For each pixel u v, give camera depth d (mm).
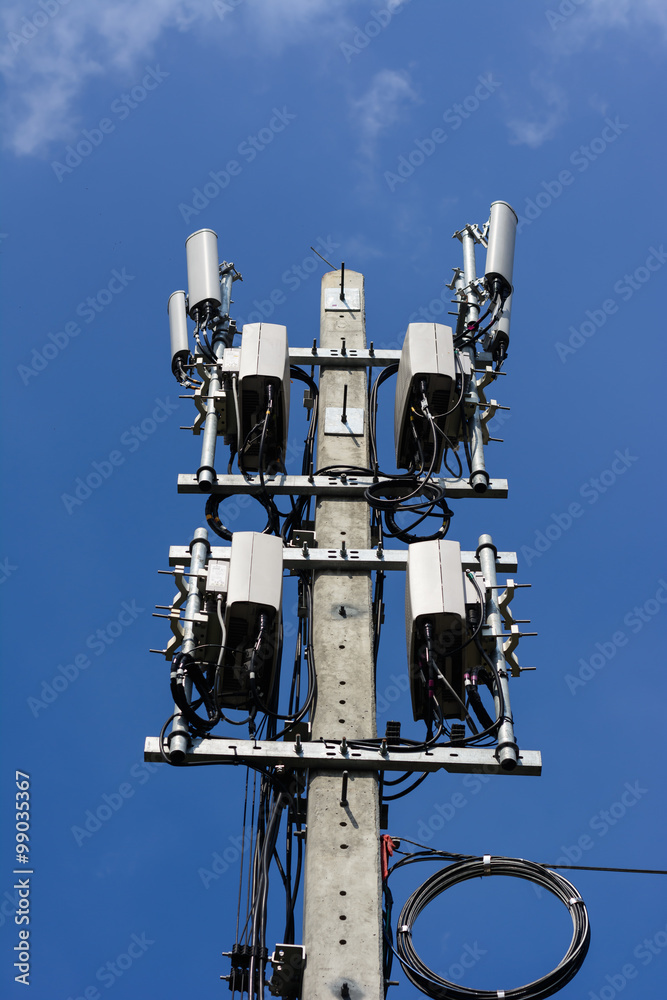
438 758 7910
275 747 7926
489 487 9766
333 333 11109
